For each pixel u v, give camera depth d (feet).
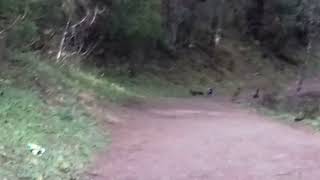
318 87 135.85
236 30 170.91
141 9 94.73
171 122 50.52
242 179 27.32
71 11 75.15
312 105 68.49
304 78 163.02
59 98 45.03
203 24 146.10
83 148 32.73
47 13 65.41
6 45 48.98
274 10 181.98
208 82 126.21
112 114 50.37
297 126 52.54
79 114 42.91
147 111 59.72
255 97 91.97
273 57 172.65
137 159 31.94
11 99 36.14
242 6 175.11
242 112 66.28
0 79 40.19
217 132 43.83
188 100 86.48
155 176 27.81
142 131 43.37
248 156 33.27
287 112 65.21
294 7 186.09
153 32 100.68
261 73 154.20
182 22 136.26
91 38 89.76
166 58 122.72
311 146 37.27
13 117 32.83
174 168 29.76
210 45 146.41
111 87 70.69
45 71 50.72
